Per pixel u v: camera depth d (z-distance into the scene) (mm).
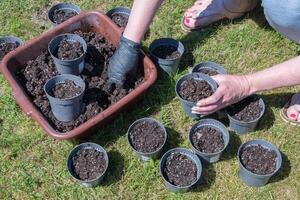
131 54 826
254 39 999
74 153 805
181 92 871
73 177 780
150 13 800
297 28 779
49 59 900
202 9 1002
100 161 802
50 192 796
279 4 757
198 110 806
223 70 914
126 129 865
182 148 813
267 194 802
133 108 889
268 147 818
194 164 806
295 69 778
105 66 905
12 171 816
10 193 793
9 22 1017
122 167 822
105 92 869
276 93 923
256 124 865
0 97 902
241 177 812
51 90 824
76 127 818
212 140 828
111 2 1054
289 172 828
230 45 992
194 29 1016
